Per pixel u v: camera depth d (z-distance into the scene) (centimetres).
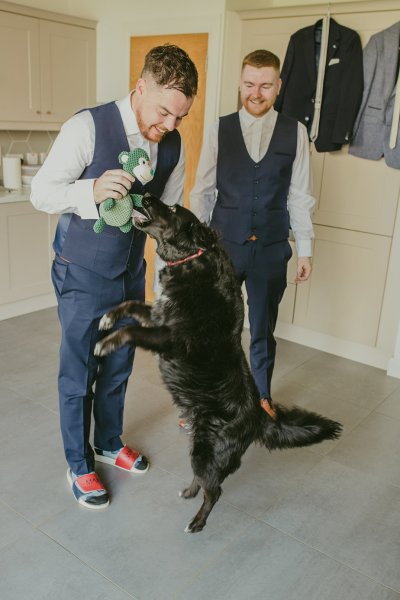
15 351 339
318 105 328
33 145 430
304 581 177
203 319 186
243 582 175
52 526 195
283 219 256
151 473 229
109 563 180
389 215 324
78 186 169
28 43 368
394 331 337
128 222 178
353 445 258
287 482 229
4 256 374
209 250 186
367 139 321
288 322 379
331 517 208
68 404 201
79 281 188
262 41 349
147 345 184
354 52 312
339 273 351
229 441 192
